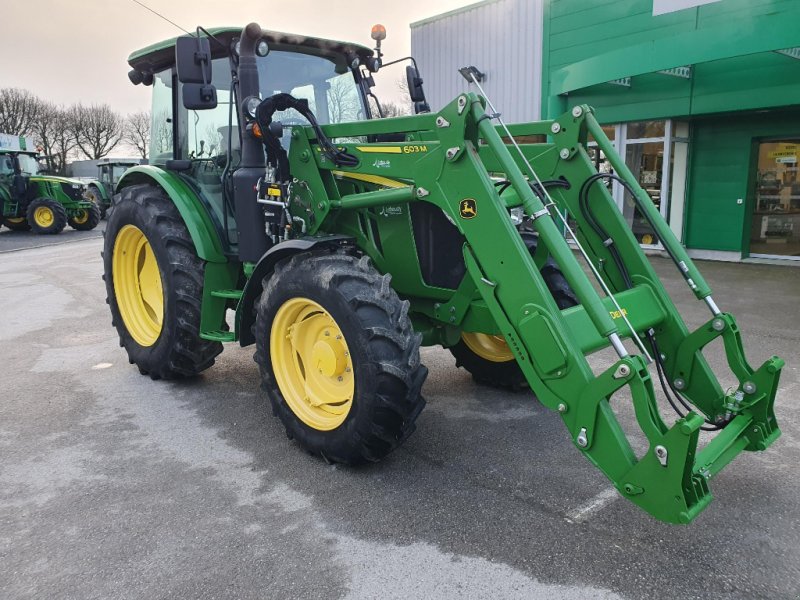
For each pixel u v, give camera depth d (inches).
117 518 114.2
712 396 120.9
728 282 331.3
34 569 100.0
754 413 114.0
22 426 156.0
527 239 152.3
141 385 185.2
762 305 275.7
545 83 471.8
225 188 163.5
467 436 146.7
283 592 94.0
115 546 105.7
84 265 455.8
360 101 184.5
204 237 164.1
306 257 131.1
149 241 173.5
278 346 138.9
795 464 130.0
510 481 125.7
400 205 138.3
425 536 107.5
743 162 394.6
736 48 319.6
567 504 116.8
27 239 701.3
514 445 141.9
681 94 393.1
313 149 141.1
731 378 186.5
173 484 126.5
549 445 141.6
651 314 123.7
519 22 479.8
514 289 107.8
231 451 141.3
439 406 165.0
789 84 347.9
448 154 114.0
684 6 358.9
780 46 305.7
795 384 175.6
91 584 96.3
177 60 137.6
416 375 120.2
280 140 157.5
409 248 140.8
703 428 121.2
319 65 174.9
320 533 108.8
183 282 168.4
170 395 176.6
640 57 360.8
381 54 184.4
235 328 150.6
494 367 172.6
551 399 104.9
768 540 104.6
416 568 99.0
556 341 102.1
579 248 126.7
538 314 104.2
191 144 178.1
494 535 107.3
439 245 143.2
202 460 137.0
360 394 120.3
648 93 409.4
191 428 154.1
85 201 794.2
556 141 138.6
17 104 1831.9
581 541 105.1
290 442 145.6
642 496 94.5
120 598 93.3
